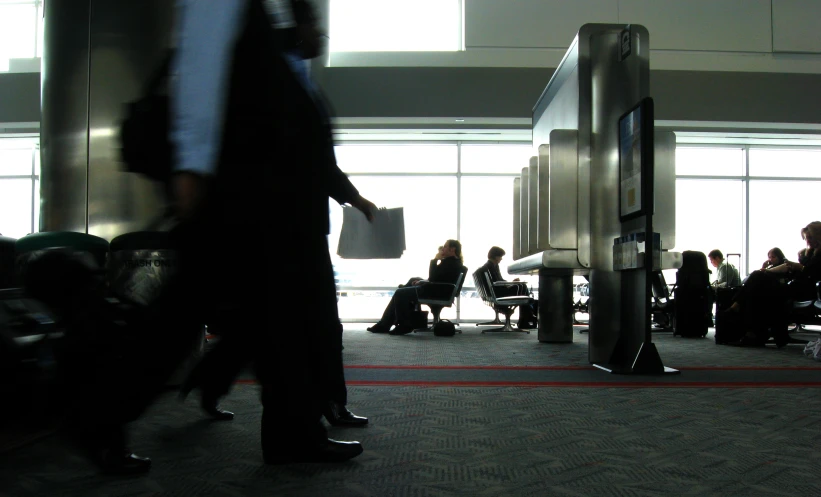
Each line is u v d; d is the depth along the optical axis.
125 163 1.44
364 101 9.50
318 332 1.83
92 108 4.09
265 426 1.73
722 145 11.31
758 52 9.89
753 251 11.41
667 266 4.36
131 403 1.35
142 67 4.09
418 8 9.98
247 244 1.41
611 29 4.50
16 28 10.45
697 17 9.92
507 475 1.69
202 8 1.33
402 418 2.45
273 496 1.51
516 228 7.32
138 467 1.69
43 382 1.83
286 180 1.49
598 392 3.09
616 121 4.47
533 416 2.49
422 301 7.54
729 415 2.52
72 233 2.66
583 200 4.46
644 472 1.73
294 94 1.55
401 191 11.36
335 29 9.91
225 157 1.42
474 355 5.05
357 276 11.00
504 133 10.43
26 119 9.67
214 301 1.39
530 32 9.81
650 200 3.84
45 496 1.50
